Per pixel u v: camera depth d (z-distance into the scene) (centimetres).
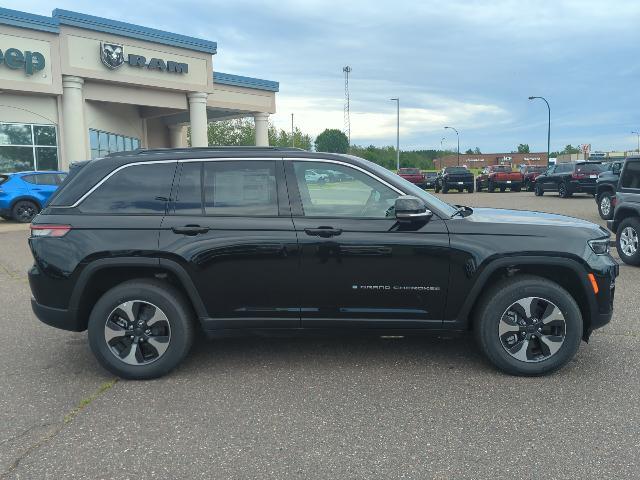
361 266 420
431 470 300
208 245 421
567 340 420
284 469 303
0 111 2136
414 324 430
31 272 436
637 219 868
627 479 288
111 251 421
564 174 2448
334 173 432
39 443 336
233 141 6812
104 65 2336
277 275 424
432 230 420
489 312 423
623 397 388
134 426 357
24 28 2095
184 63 2620
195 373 447
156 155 445
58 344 530
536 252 414
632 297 670
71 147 2281
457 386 413
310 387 415
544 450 319
